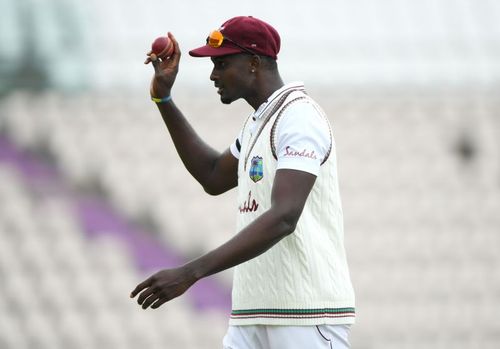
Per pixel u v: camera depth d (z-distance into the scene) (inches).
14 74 1748.3
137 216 1598.2
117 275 1504.7
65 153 1674.5
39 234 1550.2
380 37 1926.7
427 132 1754.4
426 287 1549.0
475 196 1672.0
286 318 466.3
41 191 1606.8
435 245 1598.2
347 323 474.9
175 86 1787.6
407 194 1664.6
